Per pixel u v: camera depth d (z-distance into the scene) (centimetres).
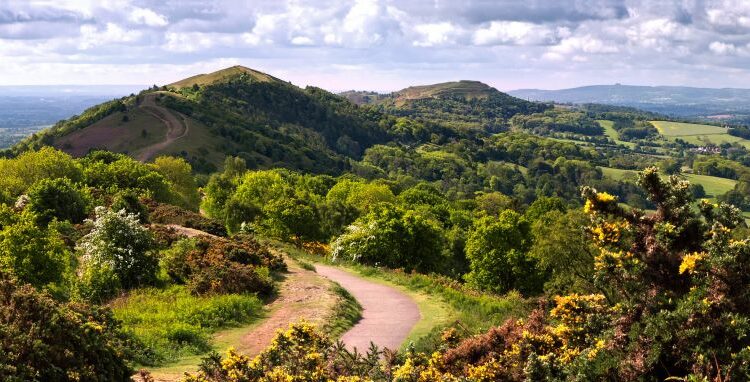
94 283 2044
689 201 704
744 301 607
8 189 4228
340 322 1784
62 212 3183
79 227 2933
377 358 929
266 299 2094
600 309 823
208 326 1689
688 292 654
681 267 630
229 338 1595
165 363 1284
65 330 908
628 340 671
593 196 717
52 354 849
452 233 5722
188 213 3875
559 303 848
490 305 1962
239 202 5066
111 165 5062
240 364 838
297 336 927
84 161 5812
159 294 2038
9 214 2327
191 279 2227
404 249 3834
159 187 5056
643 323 657
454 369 991
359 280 2811
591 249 2512
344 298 2128
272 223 4547
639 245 700
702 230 678
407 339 1585
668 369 625
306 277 2495
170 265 2355
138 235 2242
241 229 4409
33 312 891
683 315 609
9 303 892
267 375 803
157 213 3781
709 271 630
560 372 718
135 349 1287
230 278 2125
